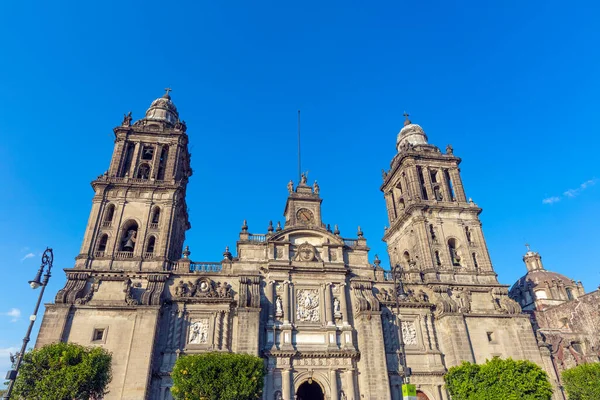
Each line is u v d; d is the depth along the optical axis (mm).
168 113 74375
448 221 68812
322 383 51781
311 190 68750
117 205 59594
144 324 49062
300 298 57250
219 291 54719
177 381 39156
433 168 75250
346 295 58562
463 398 47969
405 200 74438
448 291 61344
